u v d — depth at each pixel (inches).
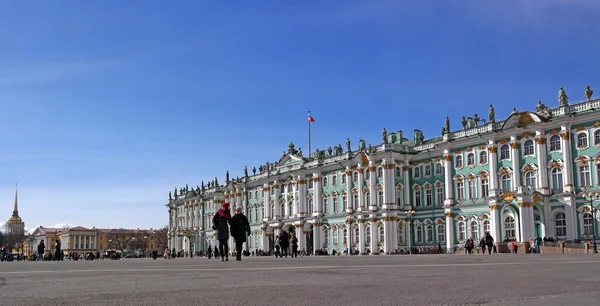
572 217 2819.9
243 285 550.6
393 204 3727.9
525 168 3046.3
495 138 3201.3
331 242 4215.1
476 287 528.4
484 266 938.7
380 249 3764.8
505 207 2999.5
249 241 5157.5
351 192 4055.1
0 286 550.0
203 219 6092.5
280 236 2106.3
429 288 518.9
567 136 2881.4
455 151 3457.2
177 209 6752.0
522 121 3053.6
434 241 3590.1
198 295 463.5
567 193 2839.6
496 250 3004.4
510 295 464.1
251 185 5201.8
